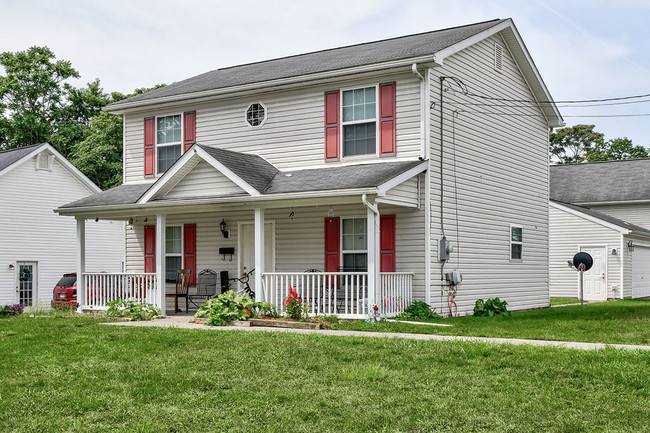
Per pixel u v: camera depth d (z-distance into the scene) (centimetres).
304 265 1767
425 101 1612
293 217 1794
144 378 951
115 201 1831
